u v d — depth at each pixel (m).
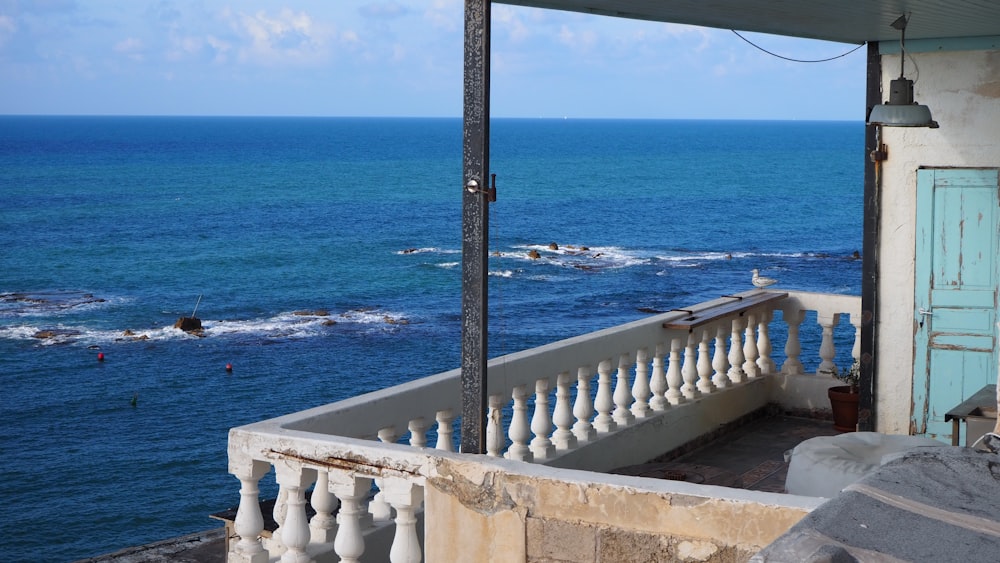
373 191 121.75
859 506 2.54
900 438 5.99
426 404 6.11
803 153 196.62
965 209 8.24
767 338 9.77
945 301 8.35
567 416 7.20
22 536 25.41
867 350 8.65
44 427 34.78
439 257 73.75
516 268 66.81
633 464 7.79
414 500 4.67
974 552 2.28
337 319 52.75
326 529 5.23
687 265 69.00
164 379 41.06
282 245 79.81
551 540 4.38
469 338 4.80
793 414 9.66
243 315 53.84
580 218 95.38
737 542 4.01
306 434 4.95
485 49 4.61
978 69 8.08
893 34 7.94
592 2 6.04
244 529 5.04
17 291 59.62
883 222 8.54
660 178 139.38
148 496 28.16
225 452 32.16
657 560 4.17
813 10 6.50
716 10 6.49
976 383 8.30
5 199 109.88
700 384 8.91
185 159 172.00
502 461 4.54
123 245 79.19
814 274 65.81
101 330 49.84
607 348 7.55
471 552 4.55
